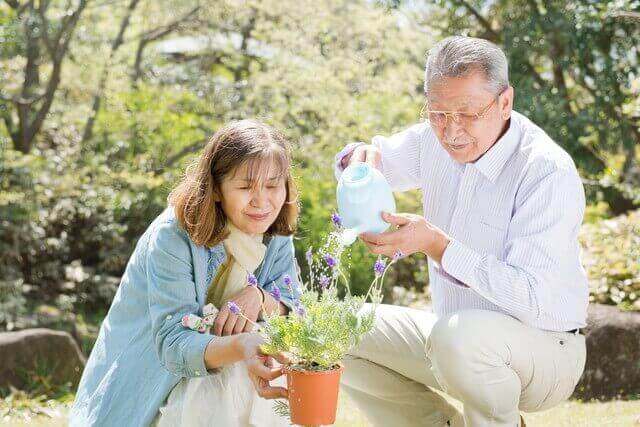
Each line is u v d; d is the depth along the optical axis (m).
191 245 2.90
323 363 2.57
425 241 2.88
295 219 3.09
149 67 10.73
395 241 2.83
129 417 2.92
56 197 9.66
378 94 10.20
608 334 5.29
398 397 3.43
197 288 2.92
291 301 2.99
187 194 2.88
